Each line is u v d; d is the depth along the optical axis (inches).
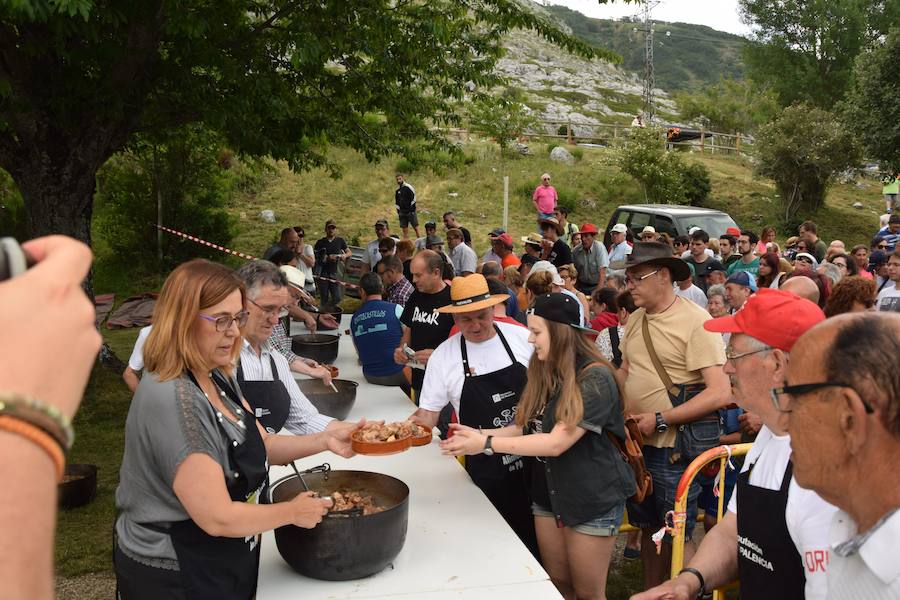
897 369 42.1
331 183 944.9
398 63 313.9
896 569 42.3
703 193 1048.2
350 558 89.1
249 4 275.9
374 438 106.7
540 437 108.0
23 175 285.6
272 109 287.0
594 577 115.3
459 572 94.0
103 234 614.9
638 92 2935.5
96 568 171.8
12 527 15.9
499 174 1046.4
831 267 288.7
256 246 725.3
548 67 3080.7
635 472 119.4
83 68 270.4
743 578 77.9
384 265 249.0
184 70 275.0
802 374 45.8
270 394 116.7
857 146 957.2
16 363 17.1
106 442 256.1
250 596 86.5
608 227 599.8
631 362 145.3
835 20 1668.3
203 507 76.9
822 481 45.5
